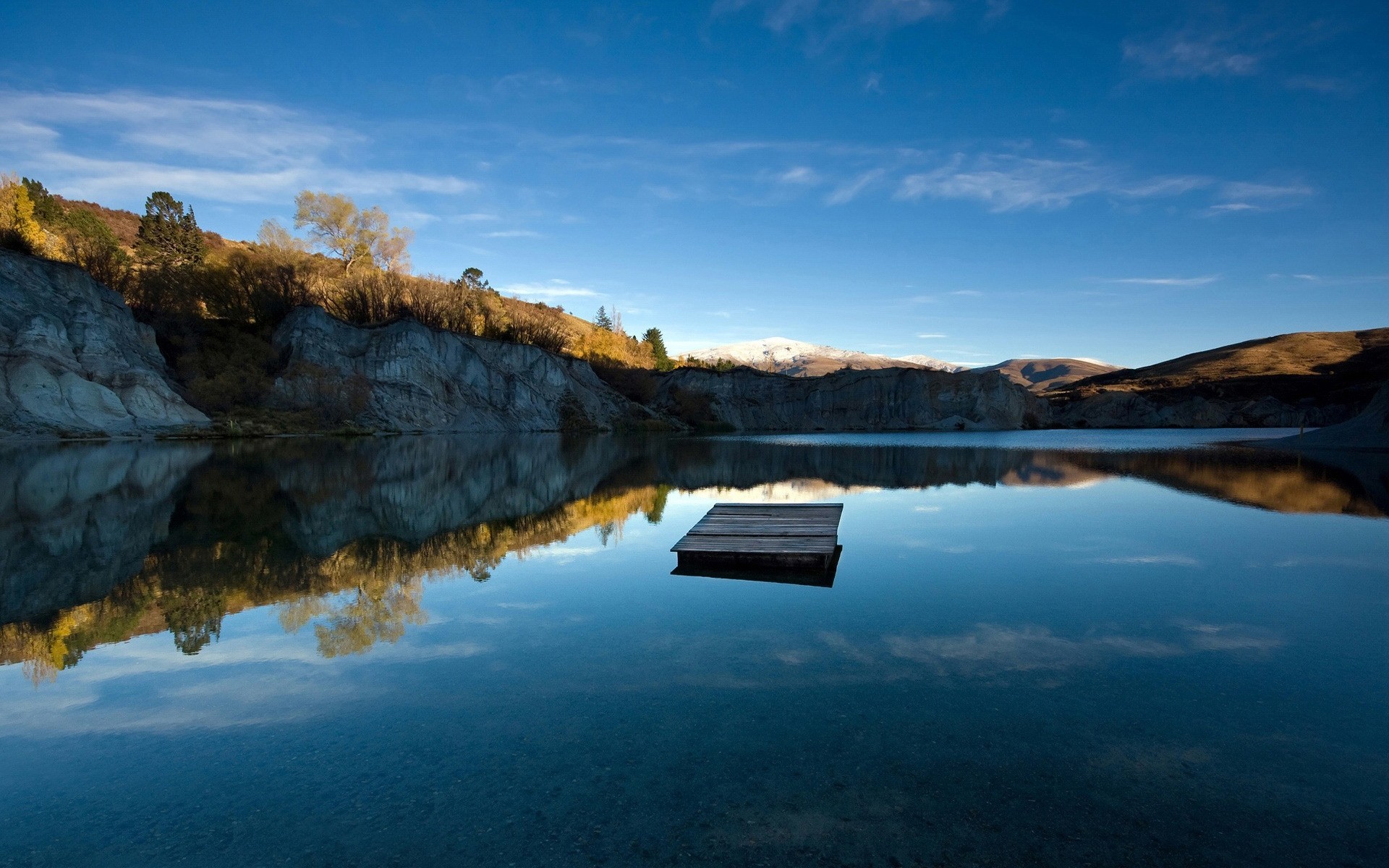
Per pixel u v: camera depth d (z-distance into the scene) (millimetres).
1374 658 6742
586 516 15953
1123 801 4172
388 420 51469
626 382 85250
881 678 6094
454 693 5746
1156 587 9508
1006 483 23422
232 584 9312
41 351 35406
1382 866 3598
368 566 10500
